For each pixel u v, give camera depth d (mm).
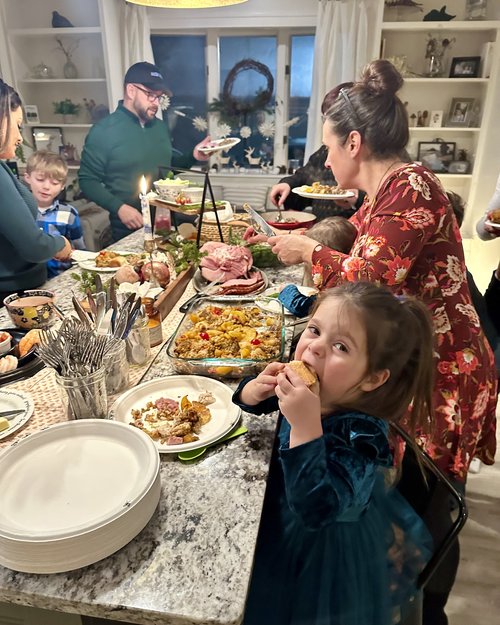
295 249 1426
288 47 4750
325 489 782
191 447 972
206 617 660
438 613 1262
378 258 1148
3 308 1790
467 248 4750
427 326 922
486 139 4508
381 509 970
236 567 735
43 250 1863
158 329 1450
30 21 4523
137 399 1162
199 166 5012
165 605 677
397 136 1259
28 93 4695
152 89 3520
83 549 711
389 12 4391
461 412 1248
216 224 2412
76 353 1012
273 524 980
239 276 1899
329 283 1360
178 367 1269
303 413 812
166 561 745
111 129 3531
